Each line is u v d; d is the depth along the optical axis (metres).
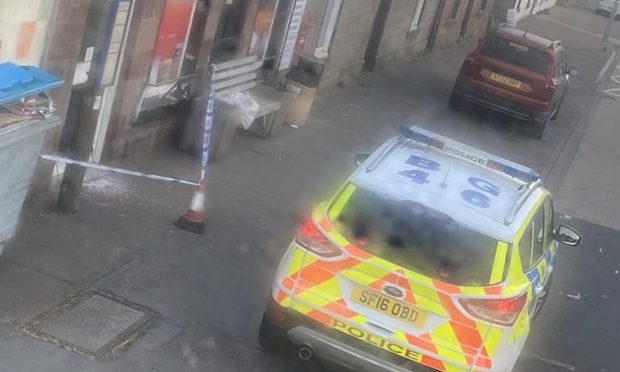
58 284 7.14
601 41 36.84
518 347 6.32
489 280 6.04
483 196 6.60
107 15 7.93
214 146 11.02
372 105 16.70
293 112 13.58
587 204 14.21
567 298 9.98
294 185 11.25
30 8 7.35
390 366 6.05
